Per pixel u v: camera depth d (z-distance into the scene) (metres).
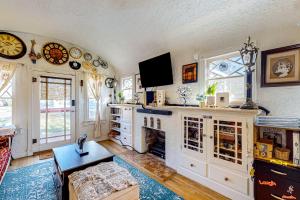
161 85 3.18
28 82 3.21
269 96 1.89
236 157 1.84
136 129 3.49
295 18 1.62
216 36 2.20
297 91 1.70
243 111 1.72
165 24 2.34
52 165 2.74
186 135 2.38
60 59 3.61
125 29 2.76
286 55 1.74
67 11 2.38
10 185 2.11
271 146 1.64
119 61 4.09
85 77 4.03
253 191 1.71
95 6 2.22
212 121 2.05
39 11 2.39
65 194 1.63
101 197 1.26
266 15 1.71
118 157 3.13
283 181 1.50
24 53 3.15
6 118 3.00
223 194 1.95
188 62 2.71
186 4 1.89
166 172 2.53
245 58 1.86
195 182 2.24
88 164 1.79
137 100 3.67
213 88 2.22
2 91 2.94
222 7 1.80
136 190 1.47
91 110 4.17
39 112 3.39
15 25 2.83
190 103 2.68
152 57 3.28
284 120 1.55
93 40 3.48
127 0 2.02
